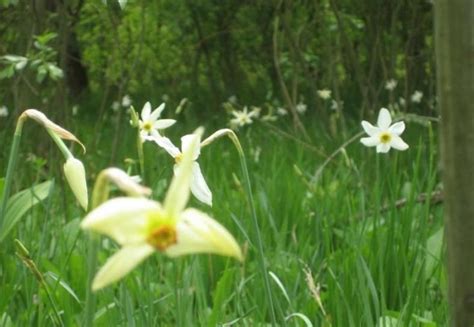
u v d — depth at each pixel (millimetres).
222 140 2508
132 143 2600
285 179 1599
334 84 2461
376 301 907
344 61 3125
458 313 623
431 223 1408
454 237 613
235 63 3547
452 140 600
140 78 3510
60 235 1226
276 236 1238
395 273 1132
